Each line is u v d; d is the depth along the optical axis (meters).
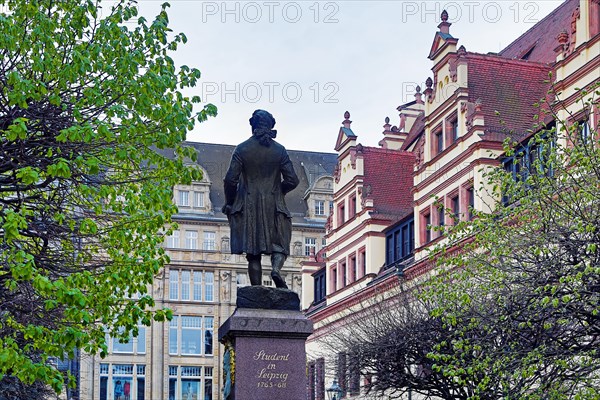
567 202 21.47
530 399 21.22
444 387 33.62
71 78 19.12
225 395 17.62
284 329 17.17
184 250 87.50
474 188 41.56
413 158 58.00
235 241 18.36
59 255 20.61
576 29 35.59
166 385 85.25
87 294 20.23
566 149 21.42
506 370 22.47
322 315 59.25
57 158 18.91
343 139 58.75
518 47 53.03
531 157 37.44
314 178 95.50
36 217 20.73
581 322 21.23
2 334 19.48
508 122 42.66
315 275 65.31
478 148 41.34
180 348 86.38
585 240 20.75
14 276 16.70
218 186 91.94
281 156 18.59
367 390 39.47
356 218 56.22
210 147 94.19
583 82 34.47
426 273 42.97
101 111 19.88
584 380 20.78
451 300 24.70
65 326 19.84
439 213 45.53
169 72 20.98
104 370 83.75
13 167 19.25
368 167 56.97
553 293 18.73
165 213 20.58
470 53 44.66
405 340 34.34
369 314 41.38
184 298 87.19
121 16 20.64
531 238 21.73
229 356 17.47
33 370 16.75
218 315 87.50
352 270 56.84
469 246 23.88
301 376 17.11
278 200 18.58
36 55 19.27
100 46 19.78
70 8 20.20
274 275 18.17
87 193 19.12
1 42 18.77
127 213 21.27
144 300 20.44
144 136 19.91
